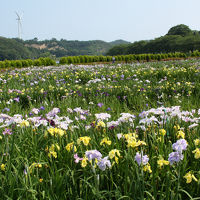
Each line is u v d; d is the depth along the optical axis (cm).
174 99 590
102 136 275
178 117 303
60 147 250
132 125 296
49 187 204
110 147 244
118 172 217
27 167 195
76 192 200
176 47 10588
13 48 14062
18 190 193
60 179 201
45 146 258
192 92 702
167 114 322
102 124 264
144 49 12581
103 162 191
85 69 1543
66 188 214
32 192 180
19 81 1010
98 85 811
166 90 722
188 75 1033
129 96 677
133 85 802
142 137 284
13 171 229
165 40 11481
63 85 873
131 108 587
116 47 15438
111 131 298
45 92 711
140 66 1827
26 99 679
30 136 284
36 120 295
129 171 210
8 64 2516
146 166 195
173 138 283
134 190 195
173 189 195
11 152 232
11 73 1323
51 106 537
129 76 1104
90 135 278
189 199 200
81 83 1084
